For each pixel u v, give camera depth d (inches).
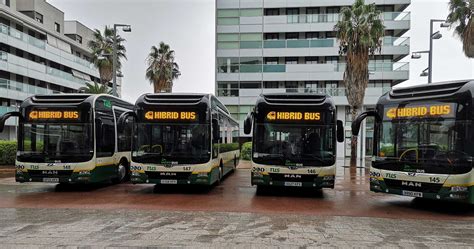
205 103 441.1
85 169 442.9
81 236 251.9
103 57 1603.1
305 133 418.6
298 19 1598.2
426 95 356.2
